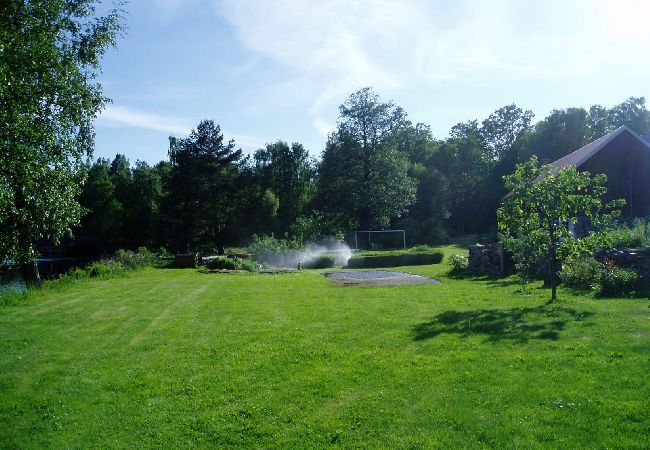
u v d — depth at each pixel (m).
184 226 51.94
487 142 80.25
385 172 54.34
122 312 13.45
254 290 17.38
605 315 10.08
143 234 66.88
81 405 6.92
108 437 5.97
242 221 53.84
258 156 85.56
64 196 17.09
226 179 52.78
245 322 11.61
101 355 9.23
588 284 14.26
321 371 7.67
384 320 11.12
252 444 5.57
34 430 6.26
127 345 9.88
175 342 9.95
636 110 75.44
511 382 6.62
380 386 6.89
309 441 5.52
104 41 18.14
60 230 17.66
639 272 13.42
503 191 65.75
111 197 67.44
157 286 19.14
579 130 67.06
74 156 17.00
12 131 12.91
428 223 55.66
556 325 9.52
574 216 13.30
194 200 52.25
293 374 7.65
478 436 5.28
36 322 12.36
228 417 6.25
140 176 72.56
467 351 8.20
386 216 54.03
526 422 5.46
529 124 78.62
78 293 17.53
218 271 27.34
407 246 51.78
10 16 14.69
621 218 26.97
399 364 7.77
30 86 14.10
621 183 28.58
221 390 7.15
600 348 7.80
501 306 12.15
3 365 8.80
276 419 6.11
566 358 7.42
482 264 21.72
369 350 8.70
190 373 7.97
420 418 5.80
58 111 16.12
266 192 64.25
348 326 10.70
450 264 23.59
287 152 80.19
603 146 28.02
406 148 65.06
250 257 33.47
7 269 21.16
